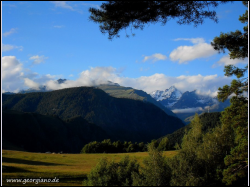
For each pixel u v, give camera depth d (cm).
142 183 2523
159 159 2756
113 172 2575
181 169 2912
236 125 2620
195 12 1770
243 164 2669
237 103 2555
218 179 3047
